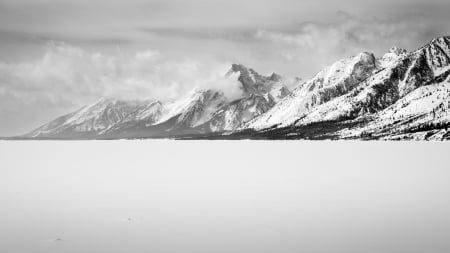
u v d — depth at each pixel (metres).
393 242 35.84
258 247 35.03
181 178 75.12
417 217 43.97
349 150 154.38
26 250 34.75
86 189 63.19
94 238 37.69
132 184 68.12
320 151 153.25
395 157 115.19
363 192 58.69
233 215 45.69
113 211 47.97
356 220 43.06
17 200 54.44
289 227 40.78
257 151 161.88
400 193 57.38
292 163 102.69
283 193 58.66
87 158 127.88
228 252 33.88
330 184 66.31
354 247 34.75
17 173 83.62
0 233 39.34
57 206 50.66
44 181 71.94
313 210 47.66
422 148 157.00
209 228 40.69
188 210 48.28
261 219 43.91
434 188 61.41
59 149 197.50
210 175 79.25
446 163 96.19
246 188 63.31
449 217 43.81
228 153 151.75
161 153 156.38
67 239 37.53
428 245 34.97
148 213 46.88
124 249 34.94
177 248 34.97
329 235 37.97
